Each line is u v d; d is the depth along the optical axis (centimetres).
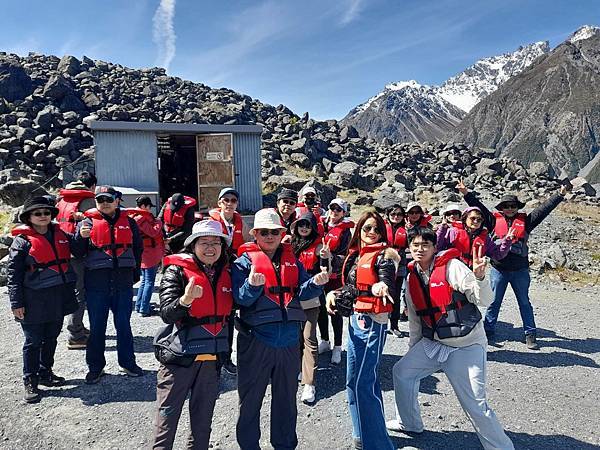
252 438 420
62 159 2444
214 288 406
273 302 415
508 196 758
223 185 1836
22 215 554
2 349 723
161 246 898
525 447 465
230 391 587
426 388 602
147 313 894
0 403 550
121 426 502
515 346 765
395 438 480
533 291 1178
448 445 468
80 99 3478
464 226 728
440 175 3488
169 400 388
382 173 3228
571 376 643
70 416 522
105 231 596
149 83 4403
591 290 1198
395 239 772
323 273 414
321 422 514
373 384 432
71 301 591
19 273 539
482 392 427
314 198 762
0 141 2494
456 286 437
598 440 481
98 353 598
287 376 421
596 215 2753
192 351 388
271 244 430
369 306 424
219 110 4034
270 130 3825
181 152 2300
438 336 444
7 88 3331
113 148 1725
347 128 4375
